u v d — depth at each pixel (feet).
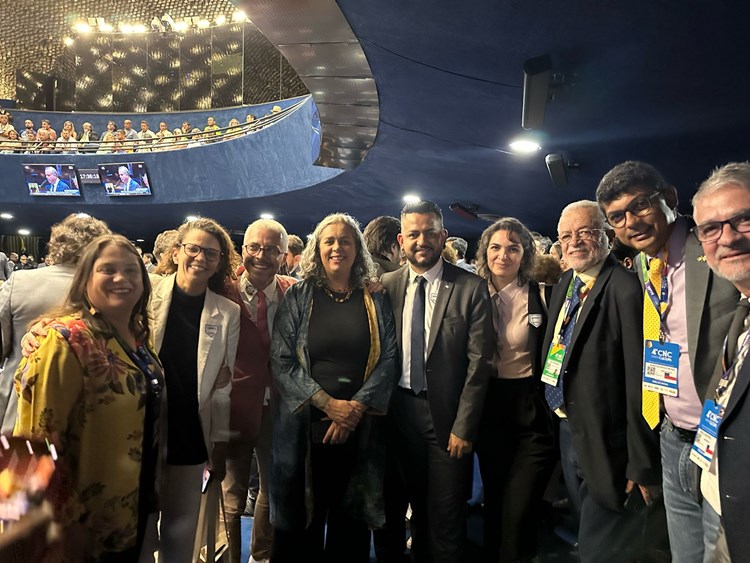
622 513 5.84
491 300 7.30
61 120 51.90
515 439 7.18
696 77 10.63
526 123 12.09
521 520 6.92
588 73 11.28
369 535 6.72
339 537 6.56
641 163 5.18
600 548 6.07
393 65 13.64
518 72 12.16
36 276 5.85
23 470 3.64
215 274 6.45
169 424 5.86
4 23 53.21
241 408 6.68
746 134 13.21
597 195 5.41
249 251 7.14
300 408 6.27
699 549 4.85
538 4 9.34
